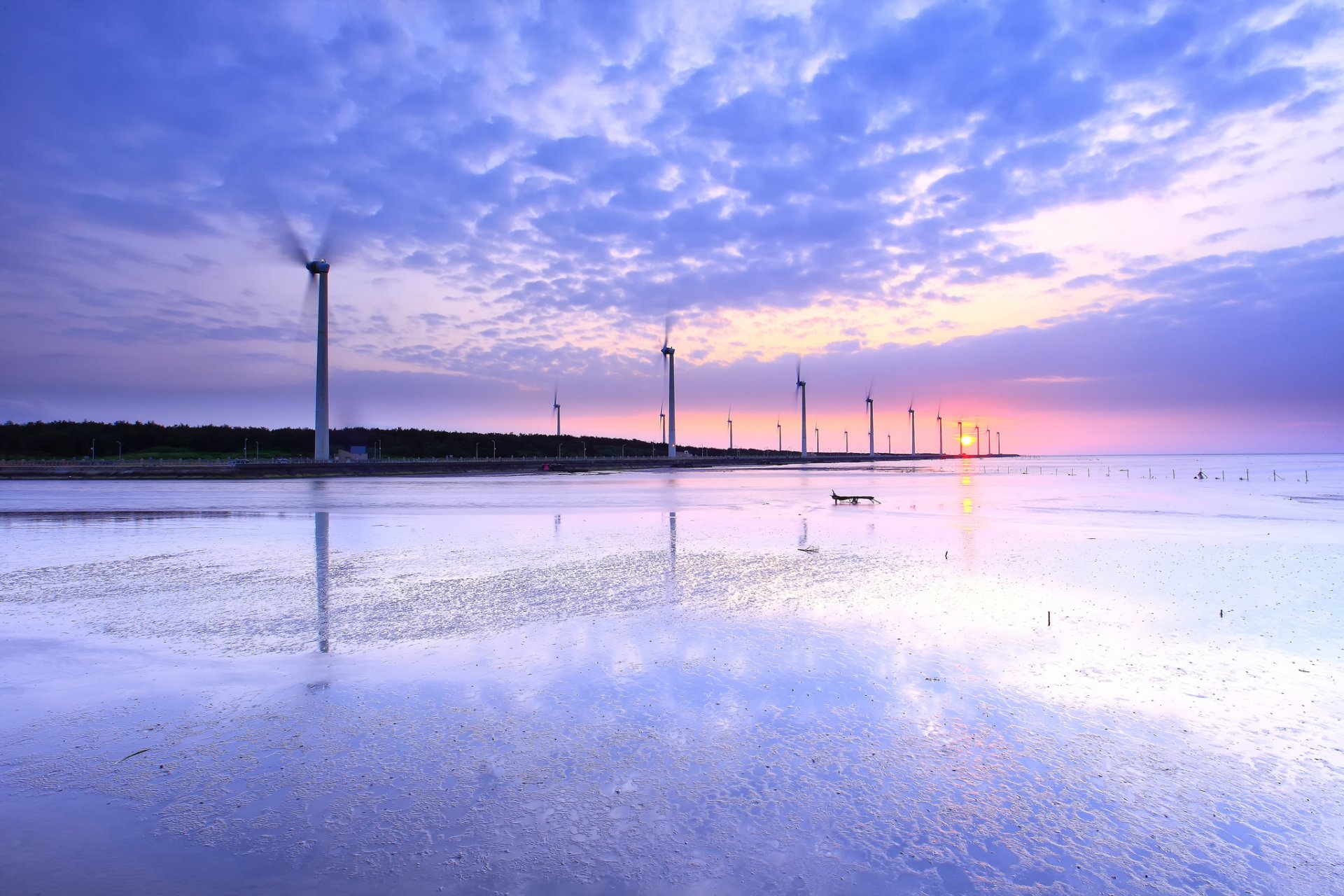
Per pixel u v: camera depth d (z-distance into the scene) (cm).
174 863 421
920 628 944
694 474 9762
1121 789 502
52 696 702
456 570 1460
